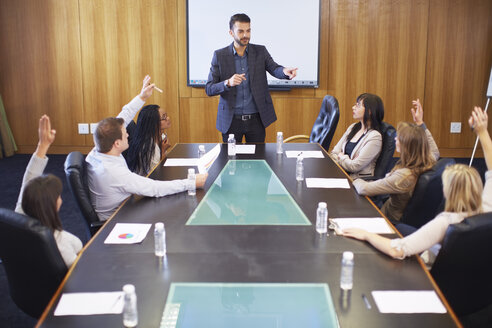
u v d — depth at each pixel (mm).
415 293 1649
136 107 3721
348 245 2031
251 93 4465
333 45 6359
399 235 2129
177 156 3818
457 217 1904
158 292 1663
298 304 1581
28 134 6719
